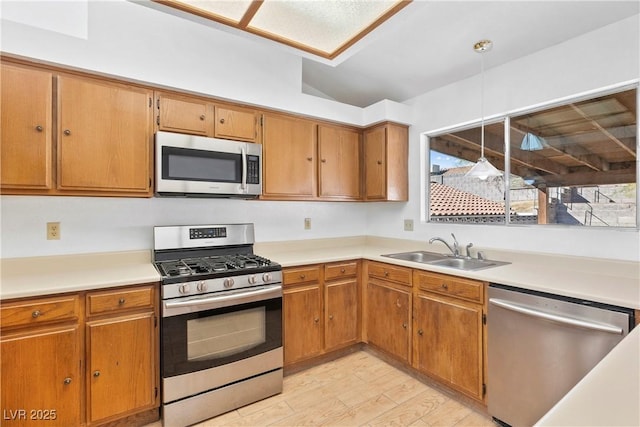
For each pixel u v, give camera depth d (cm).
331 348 270
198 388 200
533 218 242
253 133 258
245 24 140
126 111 208
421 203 311
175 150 217
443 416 202
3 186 175
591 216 215
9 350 157
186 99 229
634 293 158
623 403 66
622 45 194
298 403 217
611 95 206
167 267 215
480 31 216
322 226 336
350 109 311
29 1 185
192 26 227
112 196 207
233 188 239
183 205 259
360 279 289
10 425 158
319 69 299
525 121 246
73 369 171
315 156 295
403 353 251
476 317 202
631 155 199
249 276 220
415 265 239
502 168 261
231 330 212
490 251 256
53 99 187
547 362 169
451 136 298
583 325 154
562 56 219
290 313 248
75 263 217
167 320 191
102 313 179
